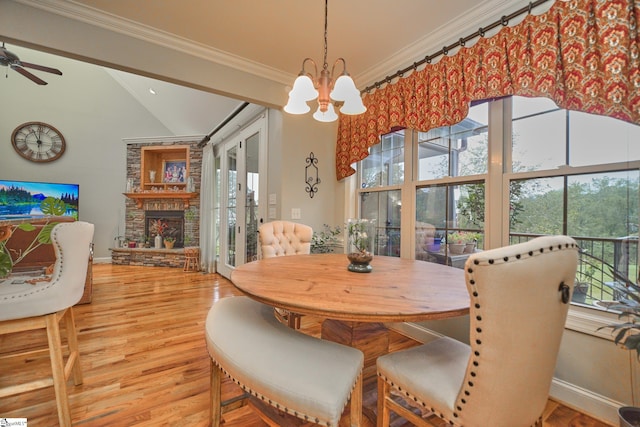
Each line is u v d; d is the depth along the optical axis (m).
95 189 6.06
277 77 2.94
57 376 1.33
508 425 0.88
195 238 6.29
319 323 2.86
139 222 6.39
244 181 4.17
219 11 2.06
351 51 2.56
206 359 2.08
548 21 1.59
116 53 2.19
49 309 1.31
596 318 1.54
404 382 1.06
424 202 2.57
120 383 1.77
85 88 5.96
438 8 2.02
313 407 0.88
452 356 1.15
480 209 2.15
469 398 0.88
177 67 2.44
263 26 2.23
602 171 1.59
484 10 2.01
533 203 1.87
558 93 1.55
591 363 1.55
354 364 1.03
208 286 4.23
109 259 6.20
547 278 0.82
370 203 3.18
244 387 1.03
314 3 1.97
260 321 1.34
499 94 1.81
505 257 0.78
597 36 1.41
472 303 0.83
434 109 2.20
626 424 1.21
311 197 3.28
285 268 1.67
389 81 2.64
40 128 5.57
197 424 1.44
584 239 1.65
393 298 1.09
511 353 0.82
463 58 2.02
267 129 3.49
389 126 2.59
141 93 5.84
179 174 6.61
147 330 2.57
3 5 1.87
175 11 2.06
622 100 1.33
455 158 2.33
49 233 1.40
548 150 1.80
